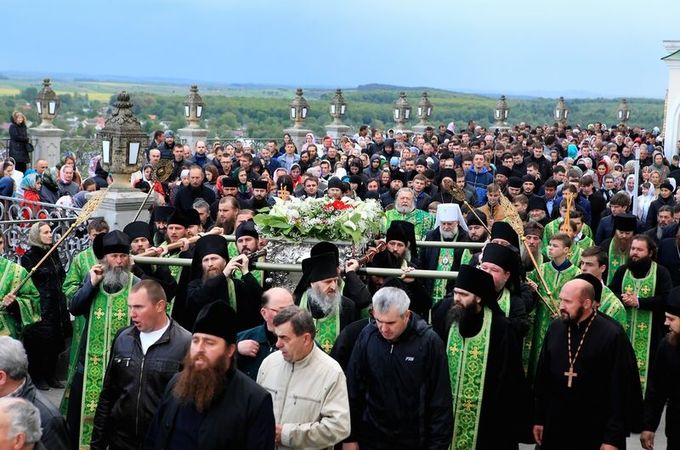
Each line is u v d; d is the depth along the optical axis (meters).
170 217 11.16
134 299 7.52
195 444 6.23
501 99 48.69
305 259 8.70
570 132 39.34
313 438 7.00
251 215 11.90
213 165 19.09
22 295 10.19
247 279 9.12
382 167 22.23
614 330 8.23
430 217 13.84
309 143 28.33
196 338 6.27
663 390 8.73
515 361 8.31
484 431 8.30
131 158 15.41
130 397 7.54
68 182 18.31
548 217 16.09
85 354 9.16
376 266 9.96
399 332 7.60
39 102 29.59
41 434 5.80
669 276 11.08
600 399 8.21
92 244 10.01
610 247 12.47
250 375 7.96
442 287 11.77
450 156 23.12
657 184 20.34
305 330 7.00
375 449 7.76
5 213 16.42
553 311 9.66
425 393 7.68
